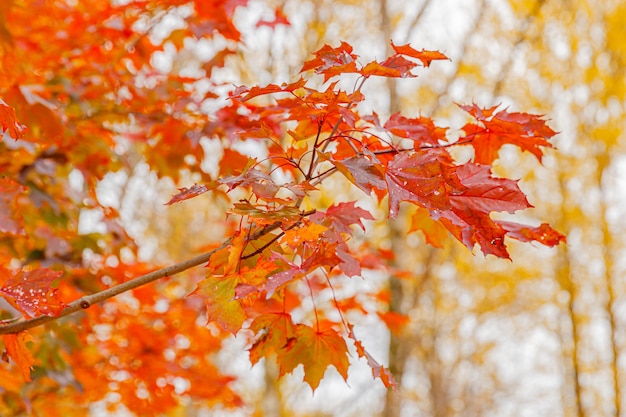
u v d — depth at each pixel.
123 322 3.51
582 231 9.52
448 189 1.59
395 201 1.50
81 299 1.70
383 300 3.62
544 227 1.78
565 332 10.74
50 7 2.96
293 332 1.84
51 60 3.02
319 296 3.78
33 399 3.47
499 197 1.60
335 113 1.77
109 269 3.34
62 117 2.65
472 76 6.10
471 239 1.63
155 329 3.60
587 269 9.93
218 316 1.61
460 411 11.75
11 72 2.65
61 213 3.17
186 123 2.94
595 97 8.02
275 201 1.58
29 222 3.06
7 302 2.16
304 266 1.50
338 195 5.68
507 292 10.20
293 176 2.76
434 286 8.78
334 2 5.91
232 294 1.62
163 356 3.64
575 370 10.15
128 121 3.09
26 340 1.75
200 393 3.77
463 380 12.04
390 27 5.63
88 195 3.18
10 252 2.93
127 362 3.56
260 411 7.66
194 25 2.97
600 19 7.45
